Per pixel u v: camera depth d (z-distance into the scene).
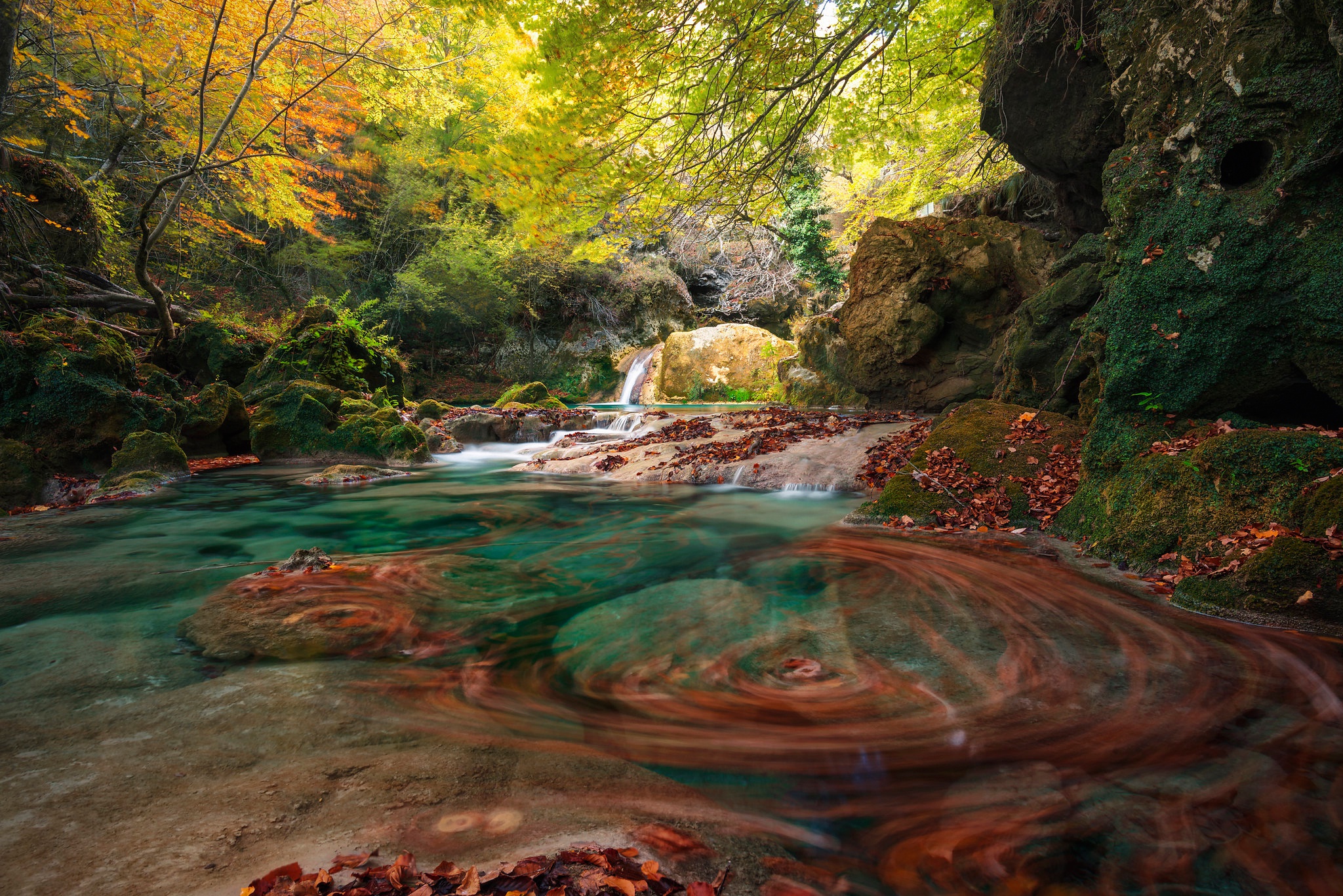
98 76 13.16
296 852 1.37
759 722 2.14
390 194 23.81
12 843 1.39
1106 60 5.51
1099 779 1.80
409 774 1.75
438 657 2.70
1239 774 1.81
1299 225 3.79
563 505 6.43
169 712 2.12
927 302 11.91
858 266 12.77
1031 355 7.78
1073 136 7.84
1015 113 8.23
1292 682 2.38
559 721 2.14
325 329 13.11
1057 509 4.85
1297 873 1.42
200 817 1.51
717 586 3.74
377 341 15.45
